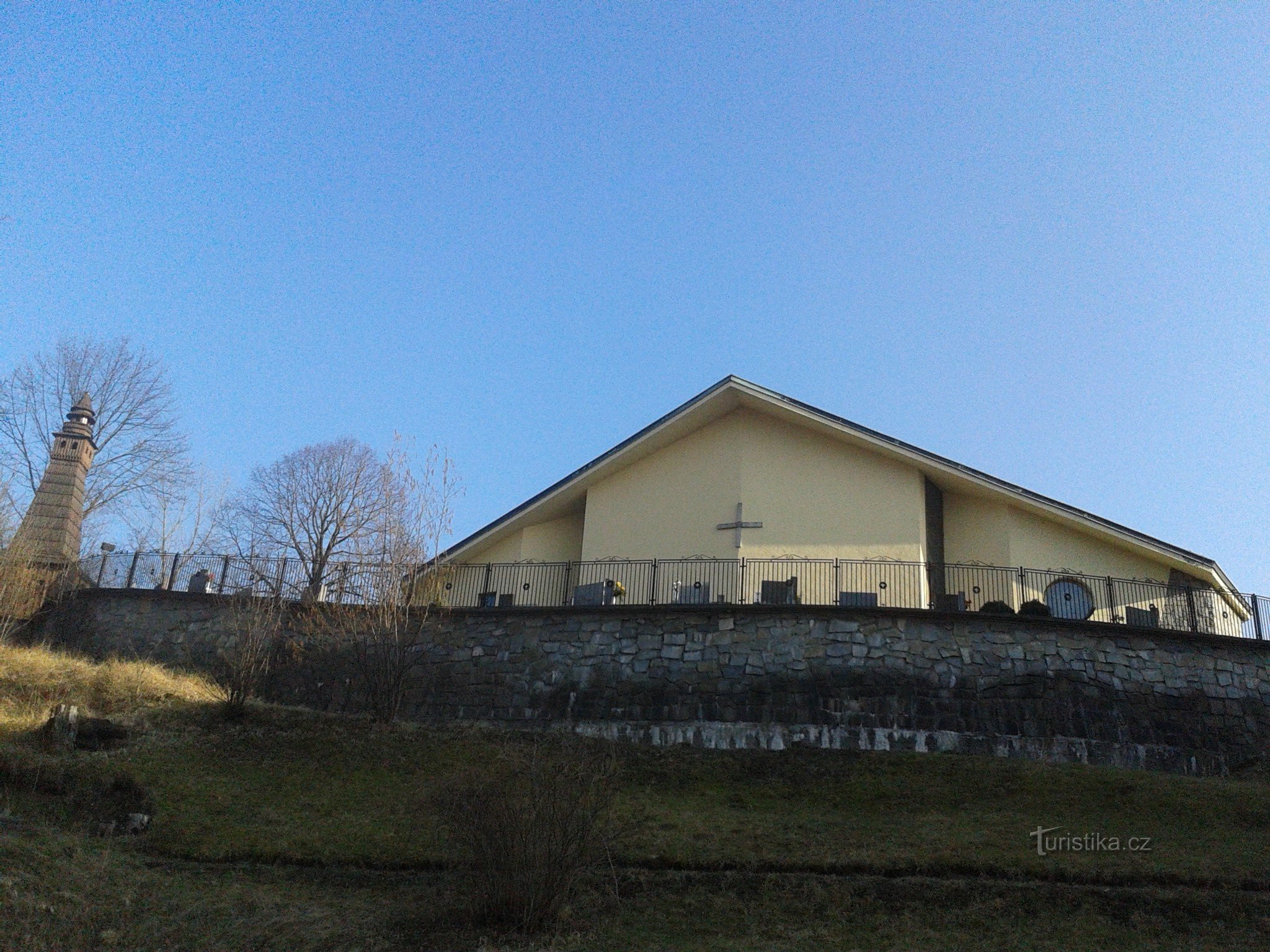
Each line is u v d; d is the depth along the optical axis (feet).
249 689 69.10
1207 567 81.00
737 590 82.94
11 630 84.12
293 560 86.89
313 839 52.90
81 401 109.70
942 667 69.62
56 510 102.78
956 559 85.56
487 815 47.39
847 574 82.48
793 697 69.56
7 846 47.96
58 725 60.08
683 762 65.67
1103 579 80.33
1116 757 67.51
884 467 85.71
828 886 48.62
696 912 46.96
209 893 47.88
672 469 91.09
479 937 44.73
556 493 93.15
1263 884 47.75
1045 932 44.73
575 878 47.19
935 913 46.44
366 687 74.18
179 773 58.59
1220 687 71.05
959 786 61.11
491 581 91.15
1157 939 44.04
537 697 73.67
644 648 73.41
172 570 87.20
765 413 89.35
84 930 44.21
